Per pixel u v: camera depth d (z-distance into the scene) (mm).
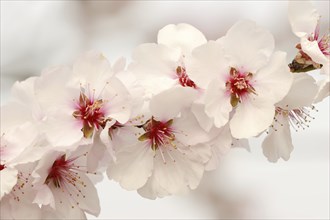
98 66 489
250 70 496
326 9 732
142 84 493
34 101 507
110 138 491
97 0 765
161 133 500
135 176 501
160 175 505
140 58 498
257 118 495
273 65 495
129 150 500
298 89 502
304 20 507
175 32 506
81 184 503
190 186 504
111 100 487
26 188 488
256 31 493
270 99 494
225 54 494
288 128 526
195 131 499
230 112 500
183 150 503
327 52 509
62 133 485
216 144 499
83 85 489
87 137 486
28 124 485
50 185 500
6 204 490
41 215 495
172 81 496
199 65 491
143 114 494
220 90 493
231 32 493
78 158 500
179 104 493
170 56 499
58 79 487
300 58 502
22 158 480
